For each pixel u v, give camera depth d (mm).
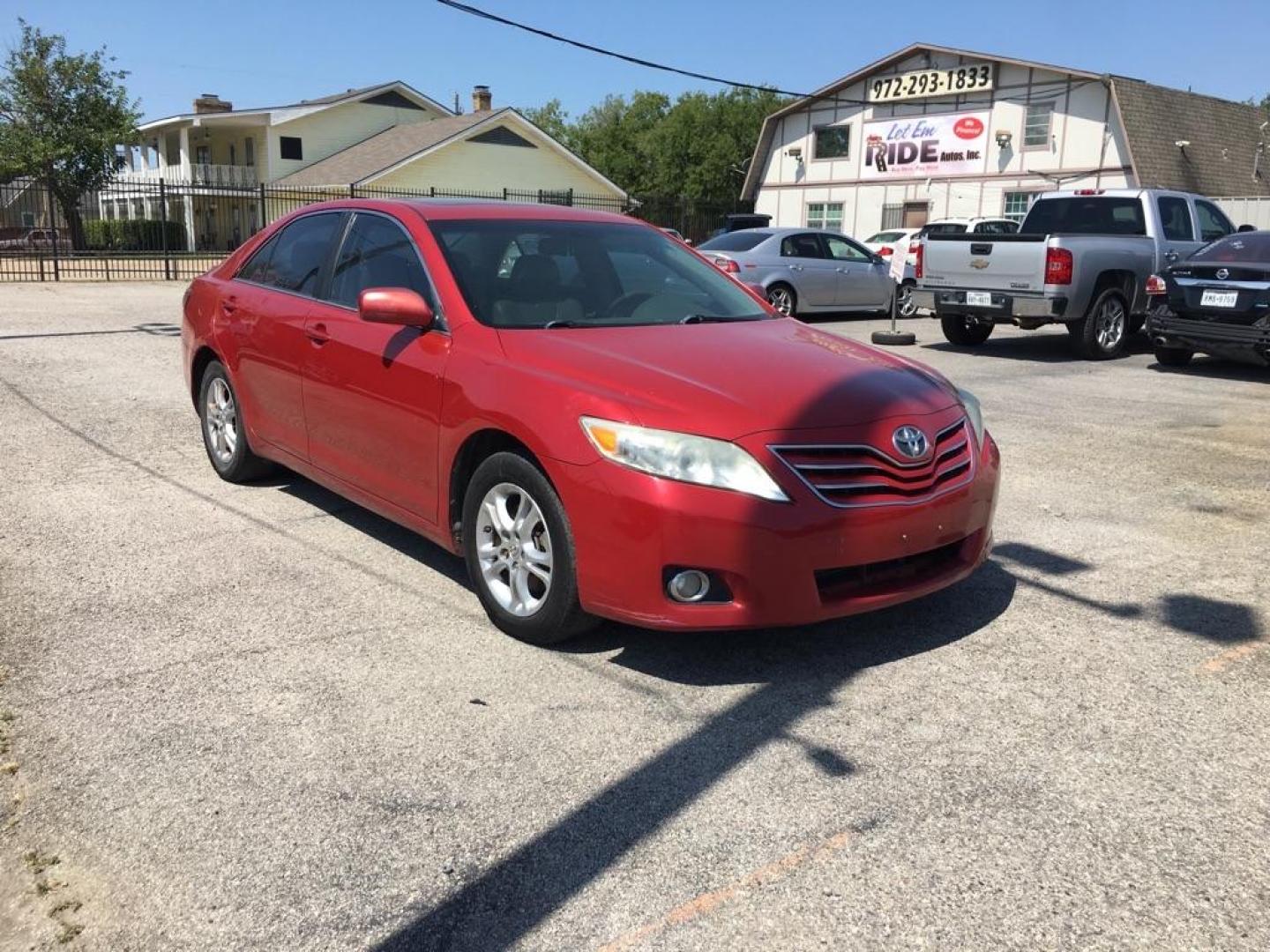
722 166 54812
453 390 3887
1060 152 29828
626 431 3318
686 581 3307
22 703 3316
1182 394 9398
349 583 4398
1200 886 2496
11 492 5625
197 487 5809
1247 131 31938
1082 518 5492
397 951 2271
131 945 2287
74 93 33500
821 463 3354
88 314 14734
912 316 17781
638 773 2965
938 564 3766
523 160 37750
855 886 2488
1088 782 2943
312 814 2758
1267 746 3156
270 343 5086
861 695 3451
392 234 4613
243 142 42062
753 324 4543
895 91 32969
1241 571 4711
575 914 2387
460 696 3404
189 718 3238
